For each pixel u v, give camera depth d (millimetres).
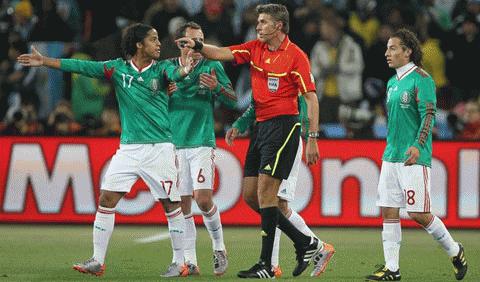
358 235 49094
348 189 52562
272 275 31938
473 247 44469
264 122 31828
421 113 31375
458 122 57438
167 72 31906
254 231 50562
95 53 60812
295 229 32500
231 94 35094
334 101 59469
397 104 31797
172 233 33094
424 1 64000
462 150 52375
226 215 52469
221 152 52469
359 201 52531
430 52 60812
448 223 52344
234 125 34281
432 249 43625
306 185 52500
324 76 59719
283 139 31531
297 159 32406
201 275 34312
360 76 59875
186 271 33531
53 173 52906
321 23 60469
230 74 60750
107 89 58938
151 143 32281
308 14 60781
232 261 39094
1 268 35938
